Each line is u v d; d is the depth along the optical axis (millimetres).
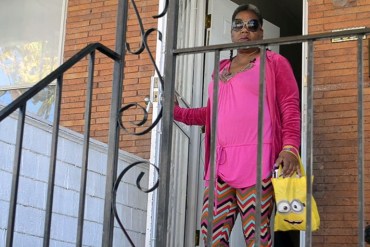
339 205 5090
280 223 2969
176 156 4449
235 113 3146
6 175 3912
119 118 2773
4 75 6719
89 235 4625
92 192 4680
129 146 5766
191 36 5156
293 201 2930
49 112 6344
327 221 5098
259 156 2408
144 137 5727
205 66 5152
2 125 3881
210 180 2496
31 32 6727
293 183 2955
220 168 3148
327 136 5227
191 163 4855
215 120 2533
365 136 5117
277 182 2955
